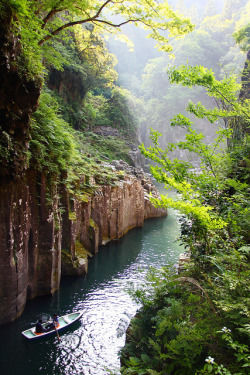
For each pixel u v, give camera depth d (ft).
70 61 129.08
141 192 103.04
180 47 260.42
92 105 178.91
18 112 34.91
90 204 71.87
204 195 24.99
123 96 188.96
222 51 260.62
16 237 39.70
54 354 35.96
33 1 40.42
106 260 68.69
